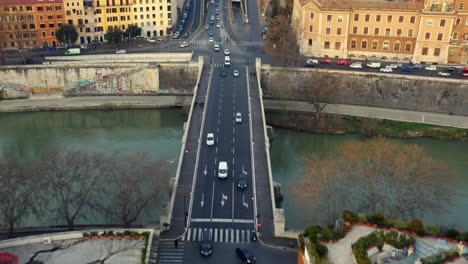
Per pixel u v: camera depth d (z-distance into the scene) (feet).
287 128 612.29
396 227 263.90
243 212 387.55
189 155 463.42
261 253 345.31
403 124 608.19
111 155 502.79
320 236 256.32
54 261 303.89
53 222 403.95
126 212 399.85
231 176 432.25
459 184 486.38
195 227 369.71
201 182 423.23
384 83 649.61
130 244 322.75
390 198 410.72
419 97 642.63
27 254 309.42
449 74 642.22
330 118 625.82
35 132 609.01
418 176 409.90
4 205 374.02
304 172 482.69
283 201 446.60
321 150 560.61
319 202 418.31
